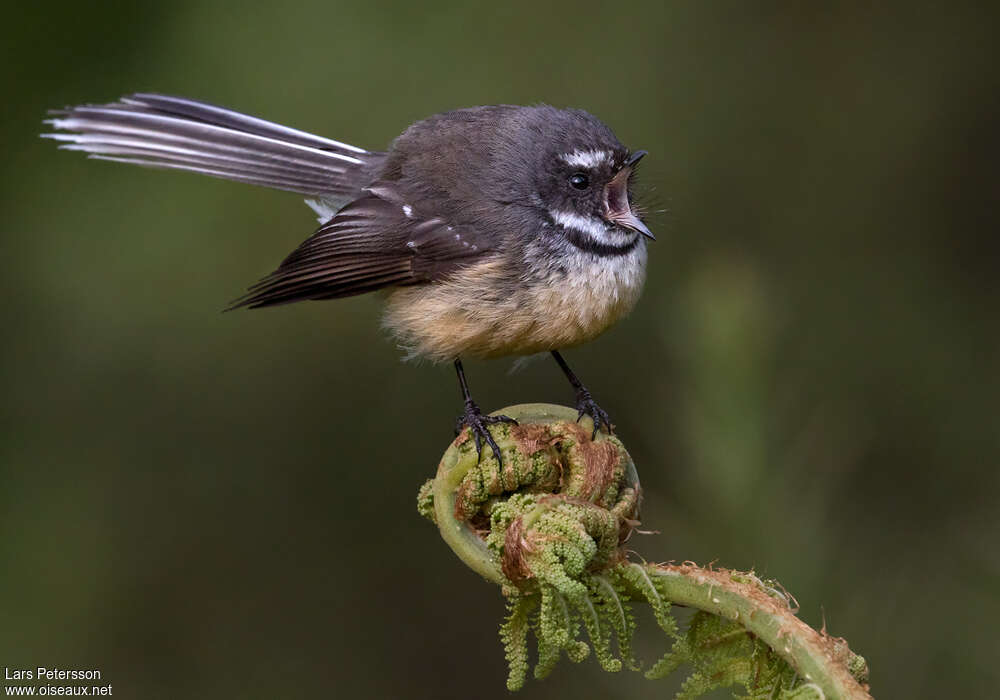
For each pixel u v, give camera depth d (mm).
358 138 10781
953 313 11812
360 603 11523
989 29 12477
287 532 11430
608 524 4863
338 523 11477
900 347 11562
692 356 7367
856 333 11672
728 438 7066
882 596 7547
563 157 8352
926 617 7582
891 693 7391
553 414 5523
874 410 11172
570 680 9766
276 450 11375
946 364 11453
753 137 11945
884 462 10781
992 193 12203
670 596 4816
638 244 8586
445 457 5305
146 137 9375
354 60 10906
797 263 11969
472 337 8477
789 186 12125
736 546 6918
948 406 11211
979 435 10984
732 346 7312
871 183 12227
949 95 12375
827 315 11758
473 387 11508
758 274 10852
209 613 11203
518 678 4918
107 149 9383
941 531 8664
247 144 9477
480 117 9023
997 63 12398
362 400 11422
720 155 11836
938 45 12492
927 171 12289
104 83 10609
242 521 11328
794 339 11438
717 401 7195
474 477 5219
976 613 7562
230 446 11273
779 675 4668
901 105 12328
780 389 8094
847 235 12109
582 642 4816
